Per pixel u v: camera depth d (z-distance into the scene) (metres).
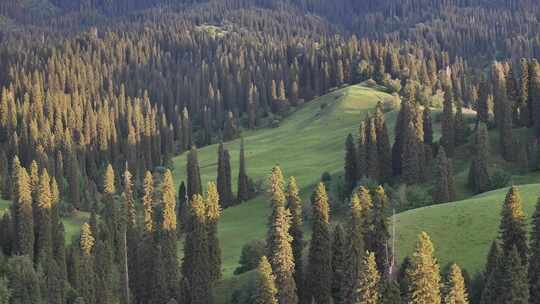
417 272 66.44
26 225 121.06
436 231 98.50
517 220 79.50
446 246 94.75
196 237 99.81
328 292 88.56
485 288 72.50
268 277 79.12
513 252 70.12
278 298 85.75
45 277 99.44
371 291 68.94
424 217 103.31
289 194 96.19
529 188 109.44
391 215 110.75
